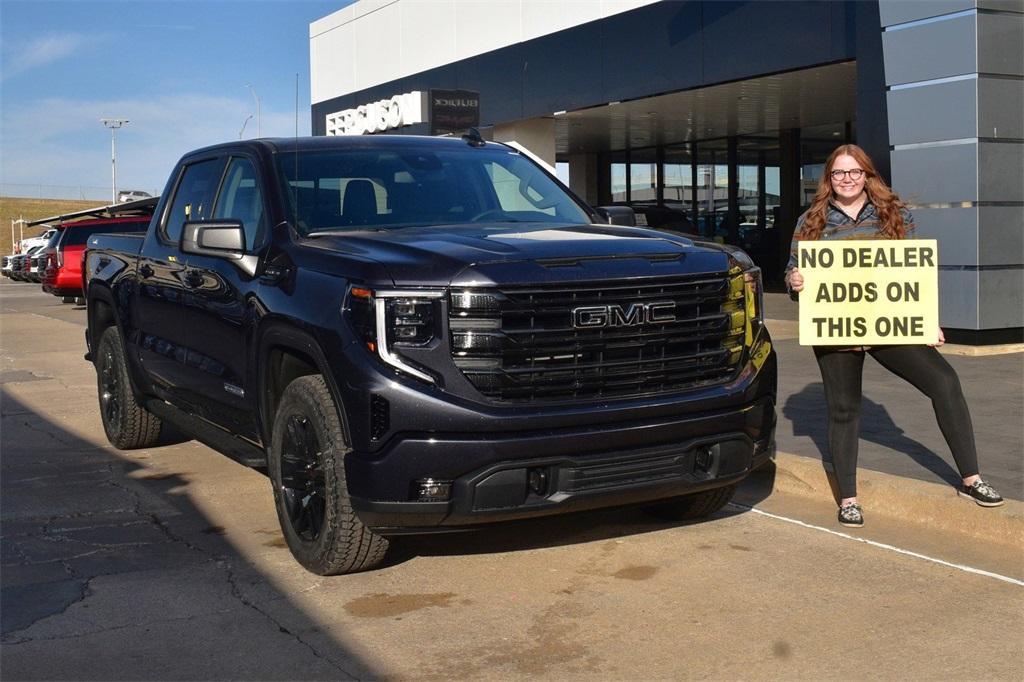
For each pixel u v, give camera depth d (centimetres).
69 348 1633
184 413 678
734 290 502
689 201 2744
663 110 2081
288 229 545
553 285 450
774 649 402
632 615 441
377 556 485
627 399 463
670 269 477
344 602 463
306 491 498
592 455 454
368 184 581
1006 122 1180
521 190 616
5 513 620
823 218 544
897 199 538
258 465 558
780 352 1184
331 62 2822
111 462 761
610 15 1917
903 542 532
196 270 618
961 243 1188
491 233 514
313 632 429
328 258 489
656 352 475
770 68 1614
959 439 540
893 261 531
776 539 543
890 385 919
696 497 559
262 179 581
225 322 572
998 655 392
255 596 472
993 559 502
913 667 383
